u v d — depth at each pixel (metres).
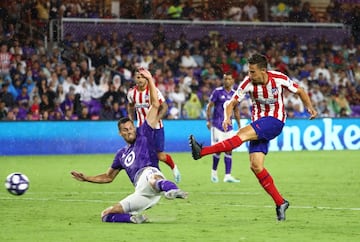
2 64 55.09
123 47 61.97
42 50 59.56
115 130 52.41
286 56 66.75
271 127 20.61
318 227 19.50
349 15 72.75
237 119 35.91
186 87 58.53
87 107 55.56
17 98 53.84
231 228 19.27
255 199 26.83
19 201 25.89
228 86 35.72
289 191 29.67
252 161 20.80
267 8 72.06
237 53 66.00
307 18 72.31
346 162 45.38
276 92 20.73
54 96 54.22
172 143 53.47
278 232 18.58
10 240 17.25
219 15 70.69
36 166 41.84
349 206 24.47
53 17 63.12
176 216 21.81
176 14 68.62
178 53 62.97
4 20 60.31
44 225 19.80
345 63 68.19
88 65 58.75
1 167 41.22
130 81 57.81
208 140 54.09
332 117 56.78
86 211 23.06
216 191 29.91
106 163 43.88
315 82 64.44
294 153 52.75
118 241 17.06
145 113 32.06
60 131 51.00
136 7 67.94
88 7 65.81
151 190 19.81
